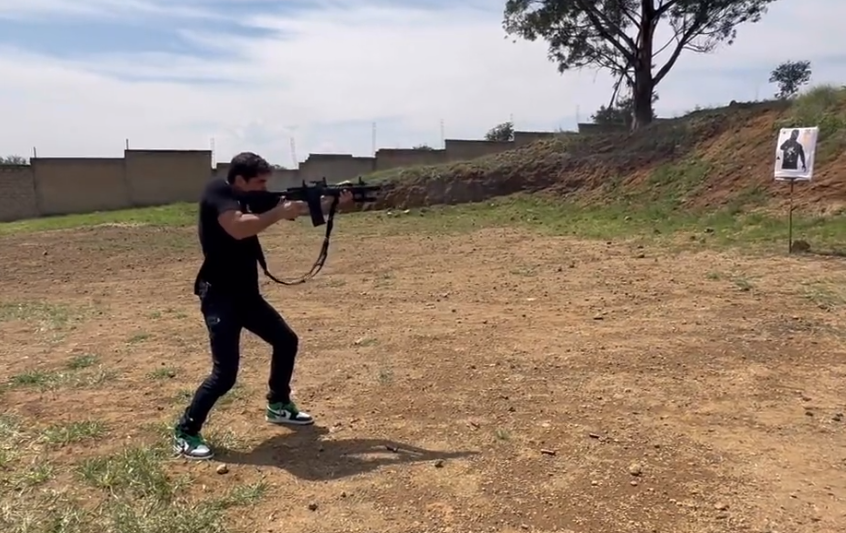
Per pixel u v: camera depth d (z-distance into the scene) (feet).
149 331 24.82
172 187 108.27
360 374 18.83
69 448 14.17
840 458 13.19
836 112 50.42
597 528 10.94
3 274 41.68
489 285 31.81
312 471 13.00
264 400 16.85
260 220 12.70
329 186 14.14
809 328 21.76
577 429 14.76
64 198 103.40
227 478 12.72
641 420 15.19
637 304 26.23
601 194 62.39
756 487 12.13
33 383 18.58
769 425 14.78
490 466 13.09
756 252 35.78
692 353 19.79
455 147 106.32
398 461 13.37
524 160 72.69
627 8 76.33
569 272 34.17
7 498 11.90
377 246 48.75
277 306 28.58
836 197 42.19
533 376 18.28
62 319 27.40
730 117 60.59
